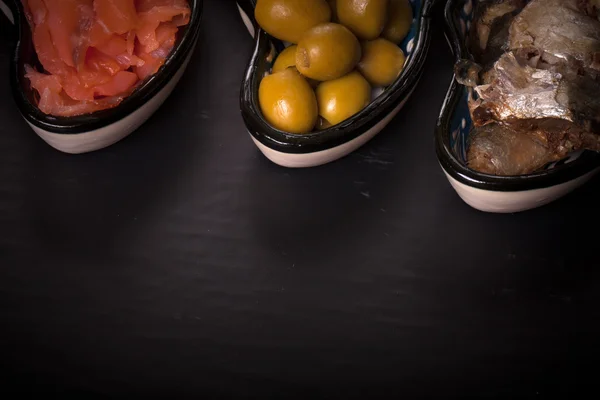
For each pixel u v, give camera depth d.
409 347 0.81
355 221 0.88
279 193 0.90
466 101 0.84
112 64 0.90
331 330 0.82
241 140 0.94
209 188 0.91
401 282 0.84
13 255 0.87
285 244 0.87
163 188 0.91
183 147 0.94
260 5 0.87
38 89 0.88
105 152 0.94
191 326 0.83
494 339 0.80
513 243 0.86
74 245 0.88
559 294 0.83
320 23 0.86
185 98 0.97
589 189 0.88
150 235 0.88
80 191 0.91
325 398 0.78
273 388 0.79
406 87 0.86
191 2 0.94
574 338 0.80
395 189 0.90
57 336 0.82
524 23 0.82
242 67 0.99
